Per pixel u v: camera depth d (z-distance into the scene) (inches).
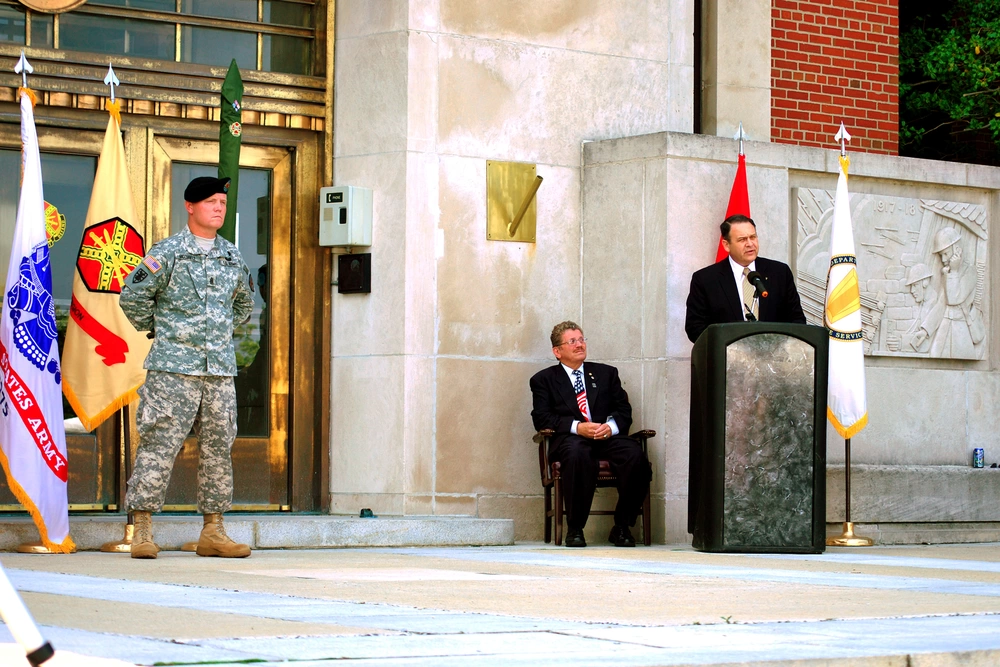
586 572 323.0
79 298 403.5
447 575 305.4
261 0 486.0
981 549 465.1
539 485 490.9
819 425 419.2
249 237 483.5
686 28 529.0
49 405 374.3
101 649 167.3
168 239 357.7
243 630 191.5
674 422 477.4
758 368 417.4
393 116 478.0
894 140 583.2
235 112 406.3
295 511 481.1
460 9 487.2
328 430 486.6
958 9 658.8
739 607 239.9
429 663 161.5
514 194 492.4
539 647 179.3
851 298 471.5
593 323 501.0
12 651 167.9
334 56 492.1
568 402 459.5
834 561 381.4
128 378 402.0
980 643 191.2
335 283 487.2
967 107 634.8
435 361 475.8
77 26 463.5
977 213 551.5
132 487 354.6
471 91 488.1
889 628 210.8
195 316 355.3
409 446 469.4
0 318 376.5
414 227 474.3
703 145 490.3
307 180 489.4
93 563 334.6
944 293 544.1
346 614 217.5
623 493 454.0
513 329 490.3
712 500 413.7
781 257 509.0
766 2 553.3
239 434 476.7
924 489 523.8
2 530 385.1
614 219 497.0
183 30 477.1
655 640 189.3
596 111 510.9
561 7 505.7
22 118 384.8
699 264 487.8
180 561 346.0
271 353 481.7
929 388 538.3
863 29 577.9
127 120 466.6
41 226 379.2
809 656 172.2
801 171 520.1
